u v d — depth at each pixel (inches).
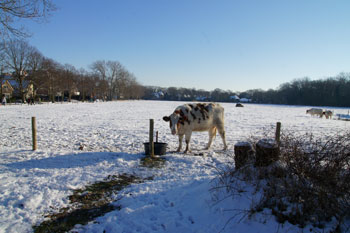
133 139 429.1
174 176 230.7
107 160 279.4
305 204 129.7
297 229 119.0
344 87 3688.5
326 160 144.4
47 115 843.4
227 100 5846.5
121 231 136.3
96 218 152.9
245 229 125.5
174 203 166.4
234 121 831.1
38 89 2199.8
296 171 149.1
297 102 4217.5
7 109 1124.5
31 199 170.6
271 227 122.7
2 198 173.9
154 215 152.0
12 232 136.0
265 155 166.4
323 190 130.8
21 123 601.3
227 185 161.3
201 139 444.1
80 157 287.1
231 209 141.4
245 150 180.2
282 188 145.0
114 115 960.3
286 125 733.9
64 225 144.3
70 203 172.6
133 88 4672.7
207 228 132.0
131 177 228.4
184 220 144.1
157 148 308.5
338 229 116.6
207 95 6525.6
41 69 2094.0
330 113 1285.7
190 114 330.6
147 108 1640.0
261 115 1208.8
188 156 308.2
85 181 213.3
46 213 157.9
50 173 227.8
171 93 6717.5
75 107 1465.3
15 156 284.4
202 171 245.8
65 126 575.5
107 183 211.5
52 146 355.6
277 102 4785.9
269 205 137.3
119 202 173.8
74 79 2886.3
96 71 3703.3
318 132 562.9
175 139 437.4
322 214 126.0
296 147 153.7
